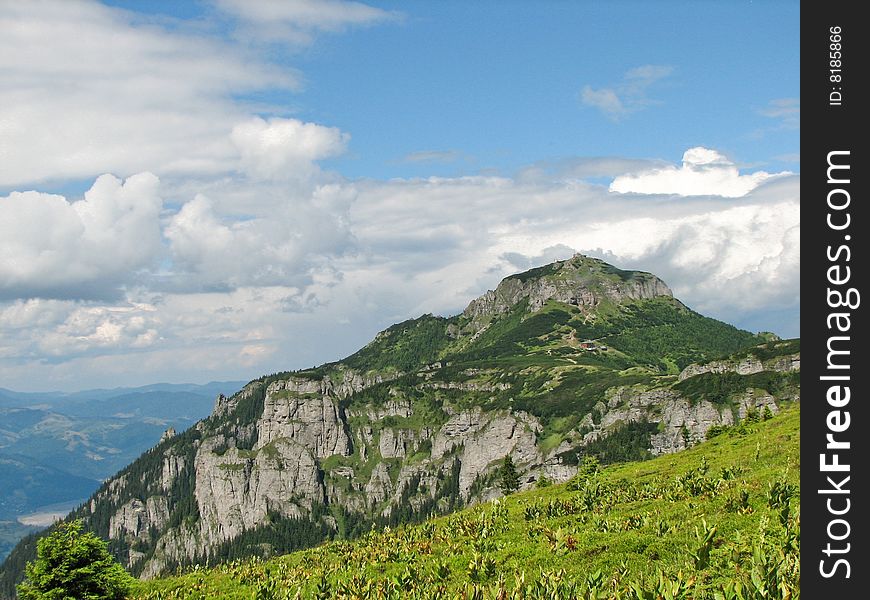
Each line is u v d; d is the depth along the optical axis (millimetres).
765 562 23797
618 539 36688
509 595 27016
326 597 39438
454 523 55312
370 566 46062
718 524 35000
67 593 48562
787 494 36344
